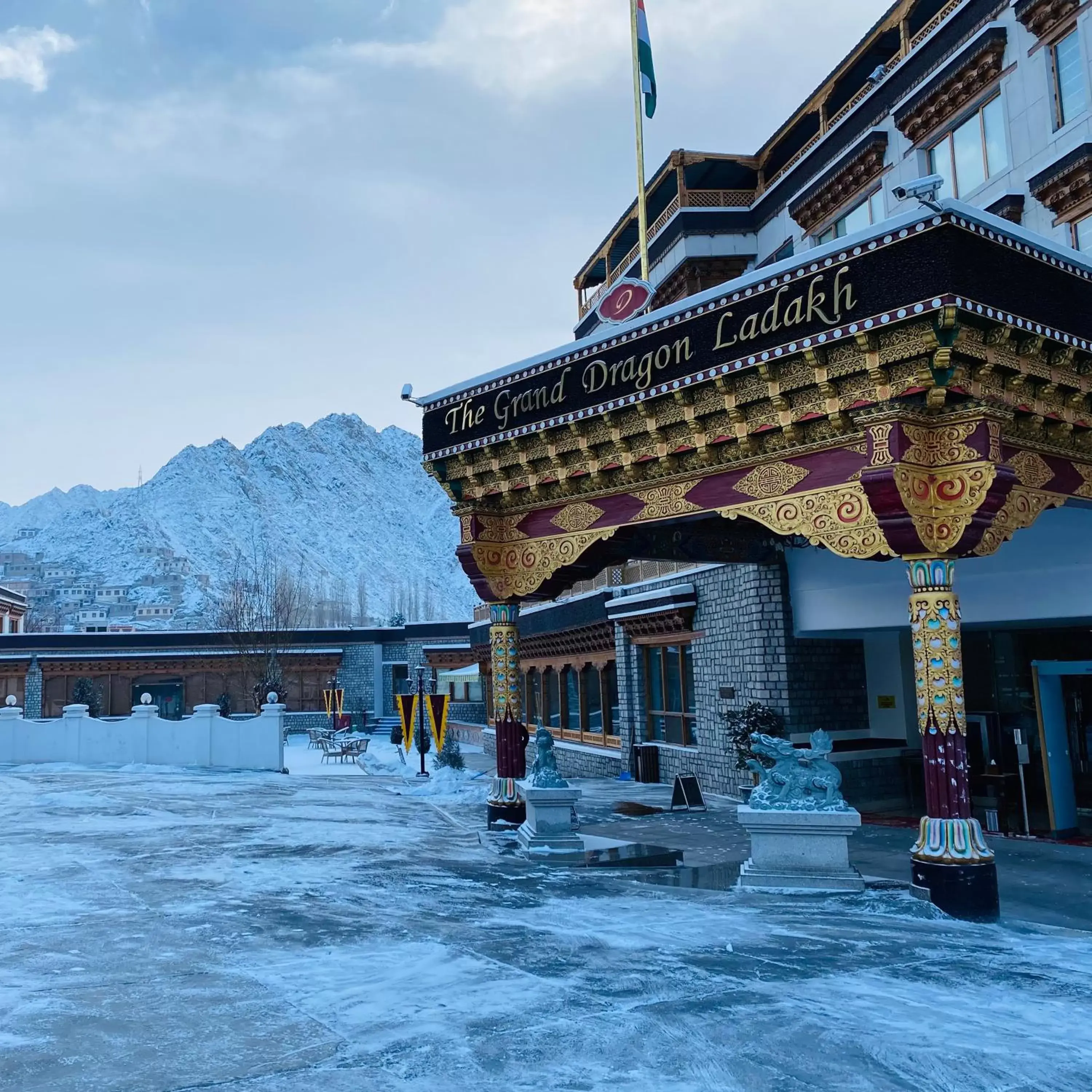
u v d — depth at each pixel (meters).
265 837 14.30
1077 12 16.39
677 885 10.60
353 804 19.23
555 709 31.48
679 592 20.59
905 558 9.63
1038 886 10.70
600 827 15.58
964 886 9.04
